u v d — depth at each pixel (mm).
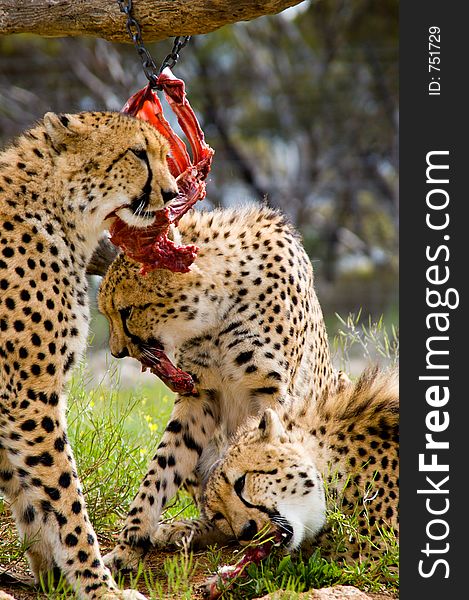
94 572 13359
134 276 16000
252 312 16438
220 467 14625
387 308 64938
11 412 13516
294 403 16359
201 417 17312
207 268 16281
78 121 14055
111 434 17875
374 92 71625
